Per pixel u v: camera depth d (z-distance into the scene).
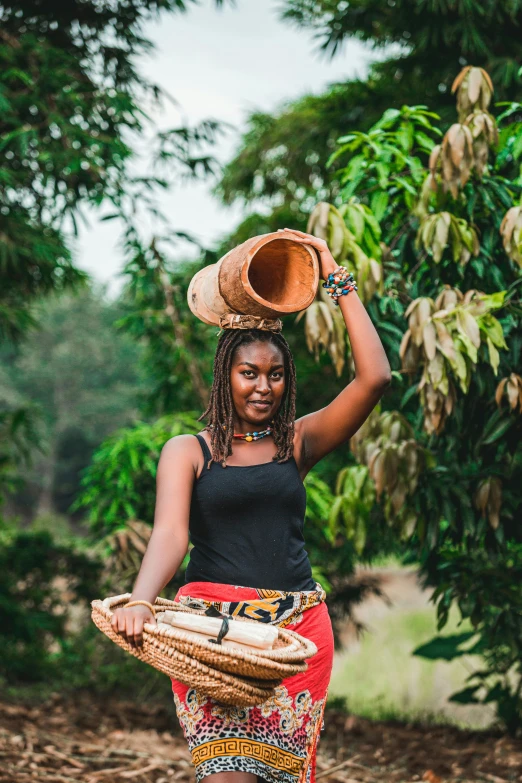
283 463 2.55
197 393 6.87
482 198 4.13
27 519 34.28
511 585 4.65
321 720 2.55
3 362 38.91
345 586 7.71
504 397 3.96
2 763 4.63
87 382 38.94
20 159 6.34
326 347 3.97
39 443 8.08
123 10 6.65
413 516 4.28
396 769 5.01
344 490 4.49
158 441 5.90
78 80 6.48
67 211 6.51
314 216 3.93
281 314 2.54
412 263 4.48
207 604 2.45
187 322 6.86
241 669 2.12
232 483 2.47
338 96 8.38
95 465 6.09
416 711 7.33
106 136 6.22
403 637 11.15
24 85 6.38
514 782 4.66
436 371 3.67
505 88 6.17
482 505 4.10
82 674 8.16
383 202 4.17
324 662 2.51
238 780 2.27
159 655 2.16
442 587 4.62
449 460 4.58
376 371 2.59
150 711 6.78
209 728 2.35
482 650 6.24
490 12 5.87
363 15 7.15
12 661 8.08
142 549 5.60
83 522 6.40
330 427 2.65
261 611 2.43
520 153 4.02
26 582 8.59
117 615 2.19
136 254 6.52
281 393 2.54
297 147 8.99
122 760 4.96
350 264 3.97
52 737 5.48
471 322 3.61
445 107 6.62
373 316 4.27
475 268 4.13
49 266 6.87
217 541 2.48
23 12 6.61
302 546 2.58
